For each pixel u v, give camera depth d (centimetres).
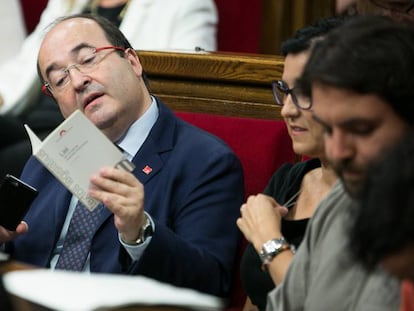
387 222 254
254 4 950
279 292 391
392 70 315
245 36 953
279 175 511
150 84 643
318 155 460
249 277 483
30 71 852
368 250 263
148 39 821
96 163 470
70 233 532
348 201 362
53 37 549
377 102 315
